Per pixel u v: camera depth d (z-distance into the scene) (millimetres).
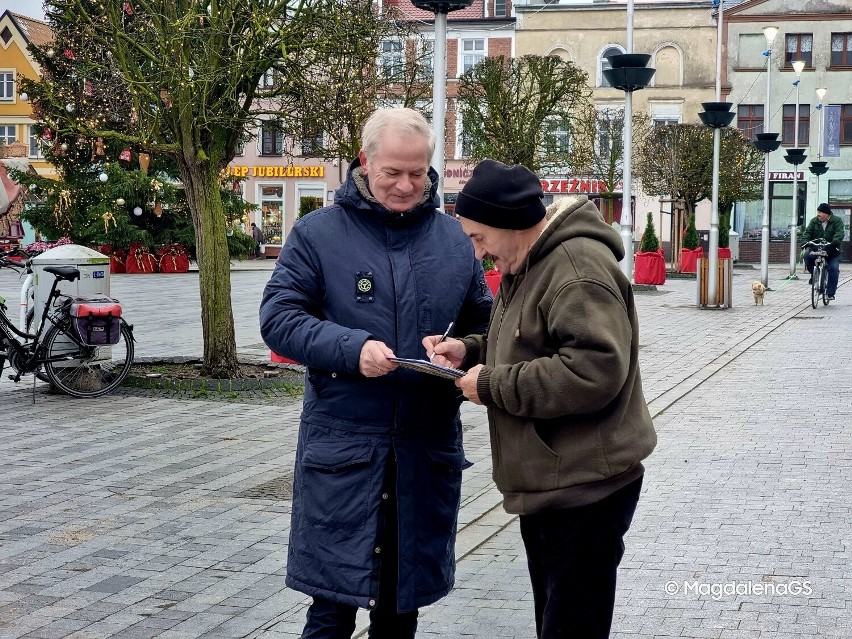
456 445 3754
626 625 4863
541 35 53688
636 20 53750
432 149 3633
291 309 3592
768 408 10820
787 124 55500
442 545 3697
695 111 53969
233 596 5156
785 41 55156
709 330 18859
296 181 55188
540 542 3301
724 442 9086
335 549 3561
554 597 3229
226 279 11438
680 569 5668
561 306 3070
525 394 3066
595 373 3016
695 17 53531
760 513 6758
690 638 4695
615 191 47219
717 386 12398
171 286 29828
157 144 11094
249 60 10727
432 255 3713
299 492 3666
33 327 11344
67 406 10312
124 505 6832
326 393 3613
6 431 9133
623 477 3172
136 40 11109
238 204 40062
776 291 30094
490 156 31359
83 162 37656
